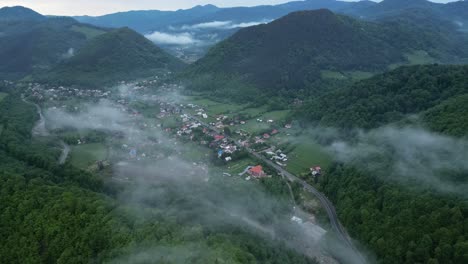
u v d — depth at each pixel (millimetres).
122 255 116000
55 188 150875
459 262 119000
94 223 129250
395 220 143750
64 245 122750
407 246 132750
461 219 129250
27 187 147625
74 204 138625
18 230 128250
